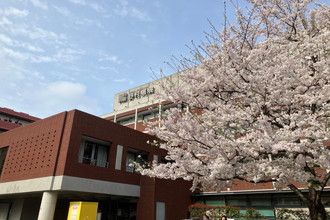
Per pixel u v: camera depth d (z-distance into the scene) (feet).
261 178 23.84
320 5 30.50
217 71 27.43
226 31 29.73
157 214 55.52
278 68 24.80
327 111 23.36
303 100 25.48
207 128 25.40
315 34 31.17
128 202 65.21
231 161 22.41
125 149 59.88
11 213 63.93
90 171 51.11
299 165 20.89
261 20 32.53
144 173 28.53
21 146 58.80
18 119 132.87
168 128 24.06
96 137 54.24
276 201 53.93
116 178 55.77
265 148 21.12
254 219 50.01
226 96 29.09
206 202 64.59
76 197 62.23
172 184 61.46
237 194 58.85
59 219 68.03
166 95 29.66
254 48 29.71
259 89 24.82
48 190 46.73
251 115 24.66
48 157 50.42
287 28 33.17
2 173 60.13
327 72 23.58
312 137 20.54
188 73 29.37
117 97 131.44
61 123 51.72
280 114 25.32
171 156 26.89
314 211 23.56
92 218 36.11
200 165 23.56
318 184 22.17
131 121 104.63
